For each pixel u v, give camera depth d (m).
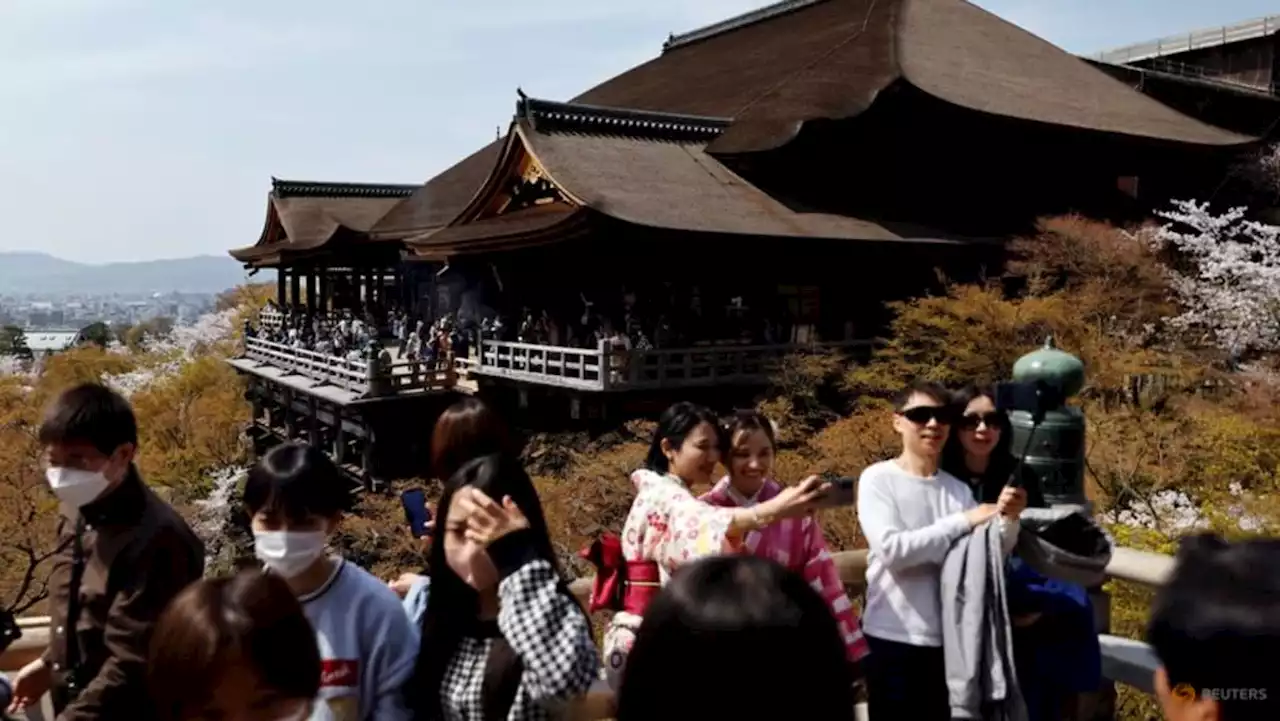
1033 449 3.52
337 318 30.91
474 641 2.54
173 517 2.70
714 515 3.06
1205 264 19.44
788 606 1.50
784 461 13.08
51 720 3.53
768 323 19.38
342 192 36.78
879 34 25.95
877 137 22.67
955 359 15.56
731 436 3.57
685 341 18.75
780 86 24.42
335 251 30.73
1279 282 18.38
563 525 12.62
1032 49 28.61
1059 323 15.53
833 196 22.23
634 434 15.65
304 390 24.52
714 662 1.44
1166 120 26.25
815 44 28.14
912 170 22.97
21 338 71.31
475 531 2.44
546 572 2.40
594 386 17.03
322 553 2.77
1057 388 3.29
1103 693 4.01
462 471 2.57
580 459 15.32
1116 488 12.71
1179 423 13.45
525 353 19.17
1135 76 33.19
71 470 2.60
